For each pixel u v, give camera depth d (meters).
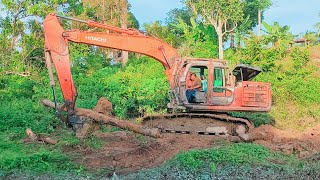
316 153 11.66
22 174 9.52
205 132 14.45
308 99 20.06
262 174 9.26
